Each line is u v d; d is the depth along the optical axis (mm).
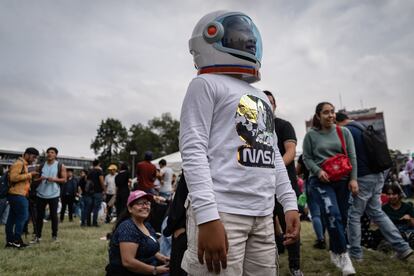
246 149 1284
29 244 5504
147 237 3020
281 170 1547
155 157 63312
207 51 1391
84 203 8750
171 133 66688
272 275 1347
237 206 1230
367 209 3906
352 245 3807
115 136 76500
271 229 1356
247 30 1410
